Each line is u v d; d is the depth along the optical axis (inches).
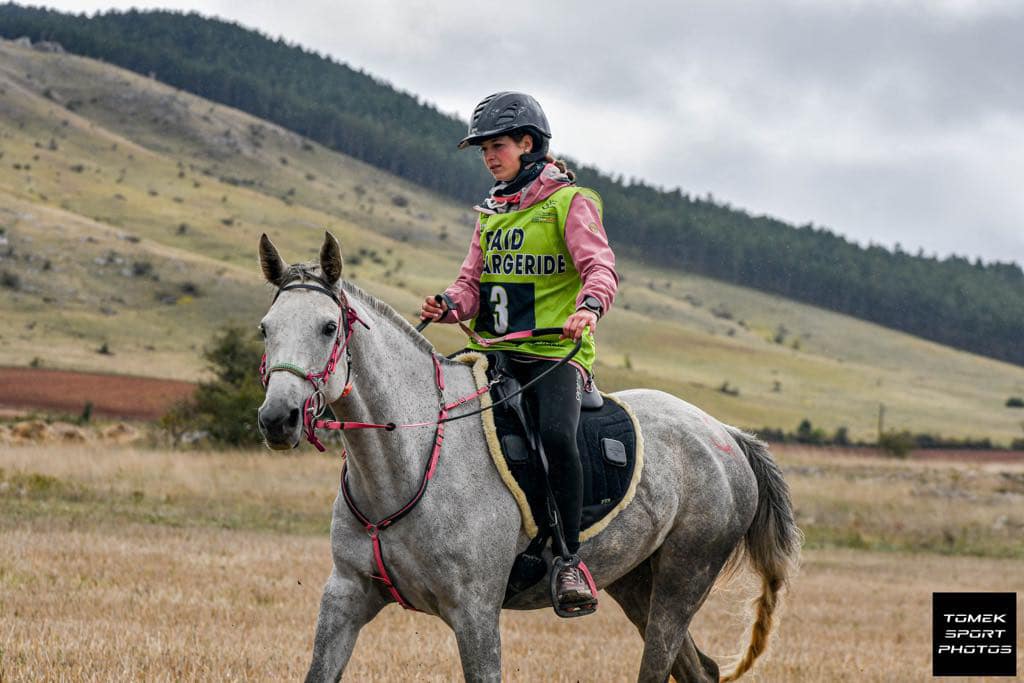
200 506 794.2
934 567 799.7
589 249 198.1
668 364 6141.7
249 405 1284.4
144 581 419.2
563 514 197.0
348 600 189.5
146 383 2790.4
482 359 205.2
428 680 273.9
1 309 3996.1
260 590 418.6
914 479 1521.9
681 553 234.8
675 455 234.2
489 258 208.8
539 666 316.8
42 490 781.9
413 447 187.0
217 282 4891.7
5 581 389.7
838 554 875.4
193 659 272.8
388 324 194.1
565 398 199.3
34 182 7362.2
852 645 415.8
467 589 186.4
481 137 206.2
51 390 2493.8
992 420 6023.6
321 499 889.5
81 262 4761.3
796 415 4965.6
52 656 264.5
